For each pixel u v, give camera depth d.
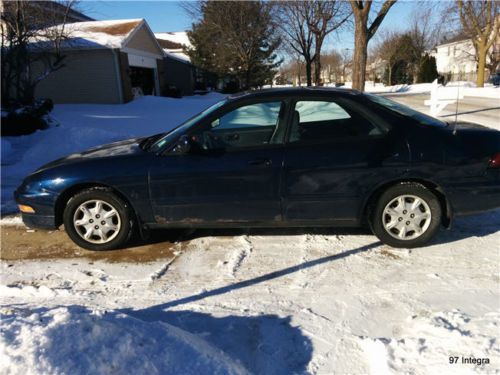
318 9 25.02
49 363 2.14
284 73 61.00
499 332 2.64
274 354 2.66
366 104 4.00
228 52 30.27
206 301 3.31
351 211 4.02
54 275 3.83
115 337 2.43
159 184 4.06
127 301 3.35
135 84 24.95
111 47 19.88
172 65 31.50
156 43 25.47
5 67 14.41
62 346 2.27
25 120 11.75
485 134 3.98
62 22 16.17
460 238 4.27
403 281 3.49
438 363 2.40
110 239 4.24
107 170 4.09
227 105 4.15
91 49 20.22
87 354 2.26
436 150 3.85
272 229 4.71
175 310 3.20
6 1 13.45
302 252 4.11
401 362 2.45
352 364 2.54
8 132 11.60
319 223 4.11
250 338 2.83
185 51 35.75
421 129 3.95
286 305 3.21
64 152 8.69
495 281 3.43
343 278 3.58
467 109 16.38
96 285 3.63
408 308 3.09
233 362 2.52
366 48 11.57
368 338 2.73
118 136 9.68
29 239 4.69
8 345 2.25
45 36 15.23
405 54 53.94
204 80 39.09
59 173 4.17
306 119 4.04
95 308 3.04
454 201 3.90
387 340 2.68
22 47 14.11
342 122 4.01
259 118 4.12
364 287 3.42
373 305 3.15
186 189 4.05
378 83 65.56
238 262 3.95
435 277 3.53
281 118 4.05
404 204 3.98
